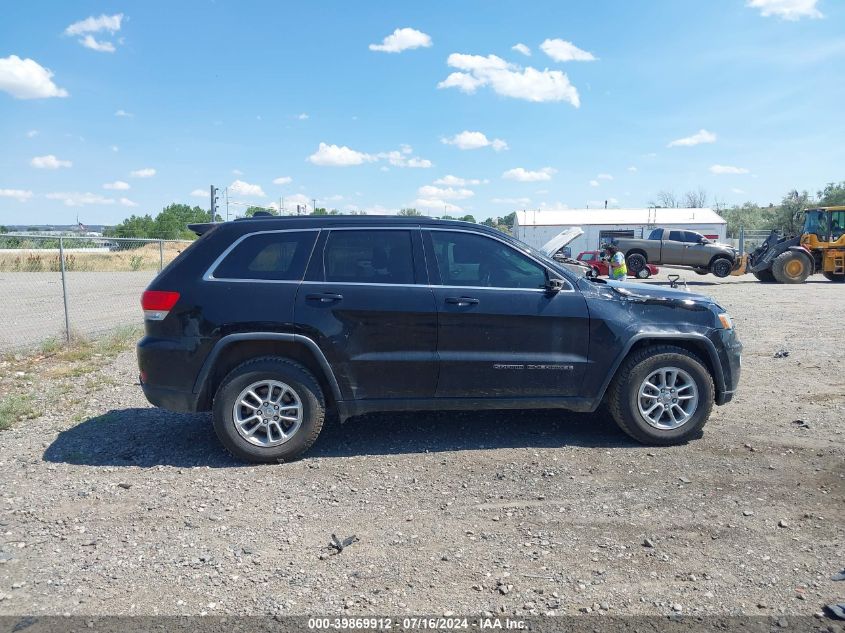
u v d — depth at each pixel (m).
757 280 26.70
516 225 54.84
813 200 55.59
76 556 3.50
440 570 3.34
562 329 5.13
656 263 27.52
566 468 4.77
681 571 3.32
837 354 8.95
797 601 3.04
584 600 3.06
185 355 4.89
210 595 3.12
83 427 5.86
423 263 5.14
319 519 3.96
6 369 8.39
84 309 15.51
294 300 4.94
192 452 5.20
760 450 5.10
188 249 5.11
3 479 4.59
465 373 5.07
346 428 5.80
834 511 3.99
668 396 5.24
